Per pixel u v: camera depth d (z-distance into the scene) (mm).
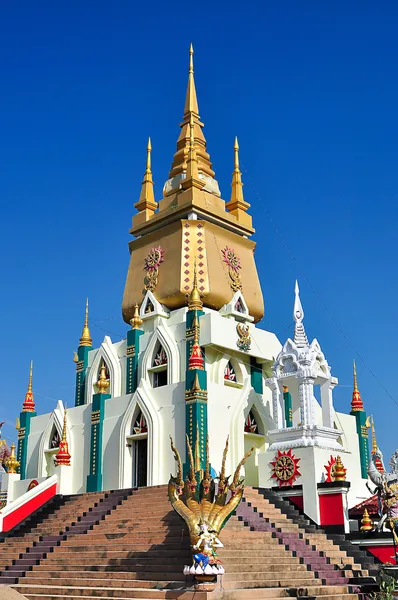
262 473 33812
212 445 35875
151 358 40156
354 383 44000
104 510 31734
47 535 30859
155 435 36719
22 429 44750
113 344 43062
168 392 37344
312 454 32219
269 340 42281
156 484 36031
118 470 37906
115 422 39094
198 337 38500
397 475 29766
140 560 25078
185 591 21500
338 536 29297
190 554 24188
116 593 22625
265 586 23297
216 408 36688
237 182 47844
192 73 49844
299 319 36656
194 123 48406
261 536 26828
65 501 35469
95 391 42906
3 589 18719
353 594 24125
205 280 41594
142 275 44031
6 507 34250
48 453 42781
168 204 45500
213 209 44188
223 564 23625
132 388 40594
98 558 26406
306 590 23109
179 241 42719
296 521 30219
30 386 45844
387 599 22781
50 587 24469
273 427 39625
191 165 44375
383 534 28500
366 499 34125
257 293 44812
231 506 23547
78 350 44500
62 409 42688
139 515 29391
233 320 40250
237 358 40156
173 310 42312
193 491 23797
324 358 35844
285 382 37750
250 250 45969
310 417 33906
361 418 42875
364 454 42156
